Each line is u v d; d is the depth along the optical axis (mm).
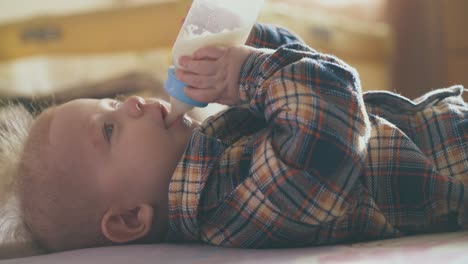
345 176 871
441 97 1048
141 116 1036
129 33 2537
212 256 835
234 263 762
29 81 2719
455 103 1040
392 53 2670
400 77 2656
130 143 1021
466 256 680
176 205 967
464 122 991
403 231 975
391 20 2684
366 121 908
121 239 1032
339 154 866
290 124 885
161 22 2488
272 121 918
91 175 1035
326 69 922
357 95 912
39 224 1070
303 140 869
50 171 1057
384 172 958
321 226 928
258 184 894
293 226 893
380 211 954
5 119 1168
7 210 1083
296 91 902
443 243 797
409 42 2641
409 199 956
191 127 1061
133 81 2377
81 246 1067
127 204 1028
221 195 943
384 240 928
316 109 882
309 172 861
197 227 955
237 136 1025
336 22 2580
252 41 1248
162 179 1022
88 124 1056
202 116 1362
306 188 864
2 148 1112
